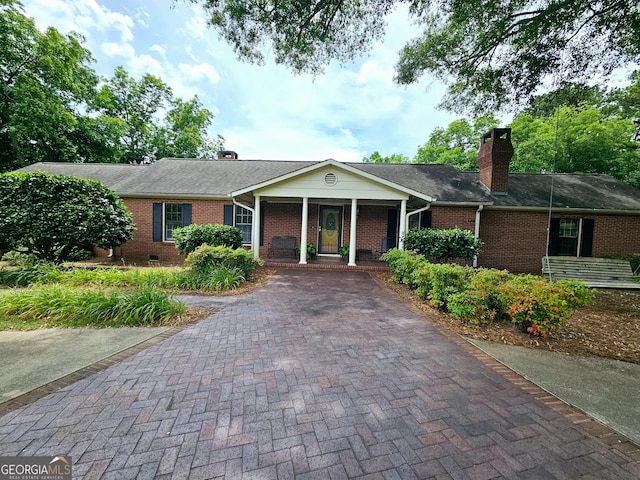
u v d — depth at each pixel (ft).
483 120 79.36
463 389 8.70
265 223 38.68
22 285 20.71
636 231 34.76
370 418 7.16
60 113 48.52
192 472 5.39
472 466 5.71
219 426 6.73
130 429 6.53
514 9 22.81
